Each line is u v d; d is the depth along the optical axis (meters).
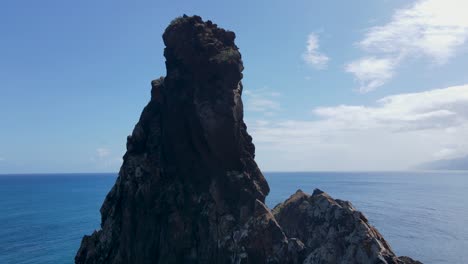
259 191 48.19
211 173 48.84
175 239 47.59
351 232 42.38
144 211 50.09
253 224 43.81
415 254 100.44
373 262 38.88
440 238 118.12
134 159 53.31
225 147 47.78
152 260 48.62
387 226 136.50
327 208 46.59
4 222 153.38
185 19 51.47
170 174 51.25
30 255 99.38
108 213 55.97
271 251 42.56
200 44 49.34
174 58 51.56
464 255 99.25
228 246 44.28
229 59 48.44
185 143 50.12
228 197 48.00
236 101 48.28
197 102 48.06
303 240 46.97
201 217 47.50
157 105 56.38
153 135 54.72
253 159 51.44
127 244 50.00
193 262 46.97
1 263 92.50
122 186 53.25
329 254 41.53
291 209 50.81
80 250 55.41
